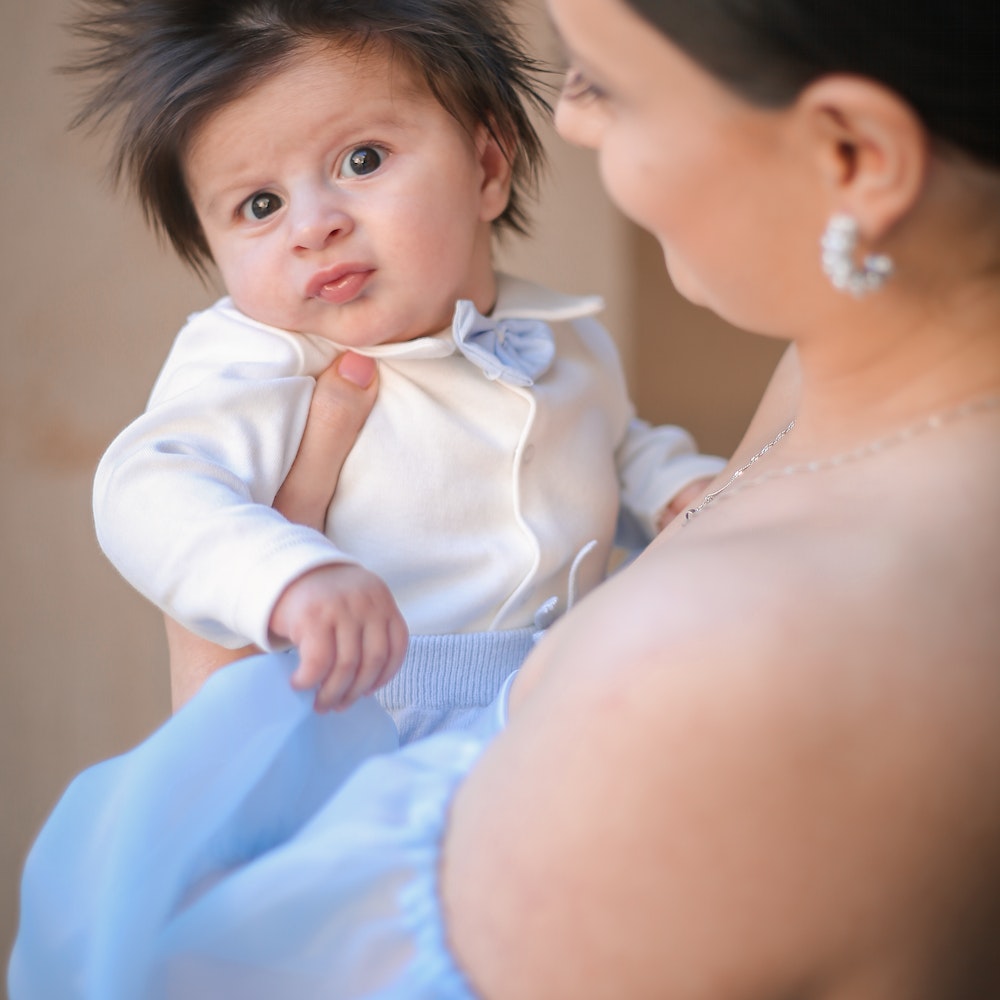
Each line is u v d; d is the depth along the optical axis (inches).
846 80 28.3
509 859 29.4
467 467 55.5
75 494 120.2
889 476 32.0
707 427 139.7
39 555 120.2
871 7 27.6
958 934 28.5
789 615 28.2
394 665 43.3
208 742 38.1
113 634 122.2
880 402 34.3
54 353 118.2
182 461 49.1
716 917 27.5
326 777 42.3
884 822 27.3
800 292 32.8
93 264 117.6
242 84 53.2
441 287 55.8
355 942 31.7
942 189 30.0
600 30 30.8
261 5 54.7
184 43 54.6
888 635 27.9
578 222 127.8
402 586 54.3
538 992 28.6
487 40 58.7
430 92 55.5
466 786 33.1
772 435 47.4
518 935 28.9
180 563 45.7
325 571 43.5
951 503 30.5
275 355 54.9
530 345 60.4
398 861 32.3
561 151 125.7
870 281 30.9
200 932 33.0
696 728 27.7
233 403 52.2
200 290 119.9
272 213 55.1
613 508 61.1
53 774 122.3
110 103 58.9
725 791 27.4
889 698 27.4
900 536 29.8
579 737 29.1
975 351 32.9
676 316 136.3
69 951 35.4
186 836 36.2
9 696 120.9
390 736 45.9
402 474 54.5
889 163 29.1
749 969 27.7
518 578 55.3
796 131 29.6
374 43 54.4
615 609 31.1
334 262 53.6
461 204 56.1
